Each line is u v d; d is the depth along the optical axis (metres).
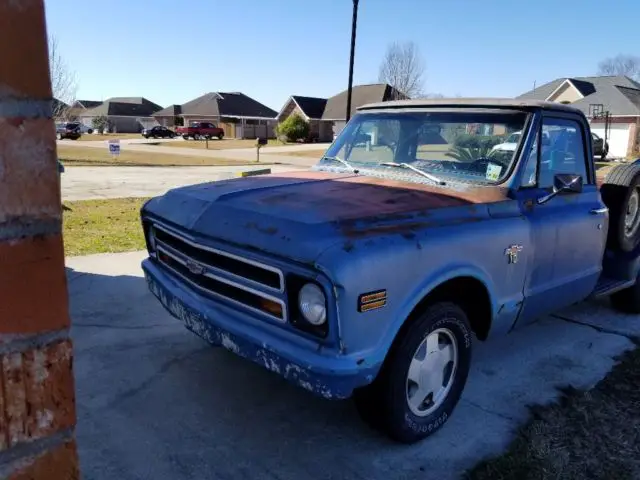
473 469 2.88
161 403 3.45
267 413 3.37
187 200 3.41
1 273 0.78
